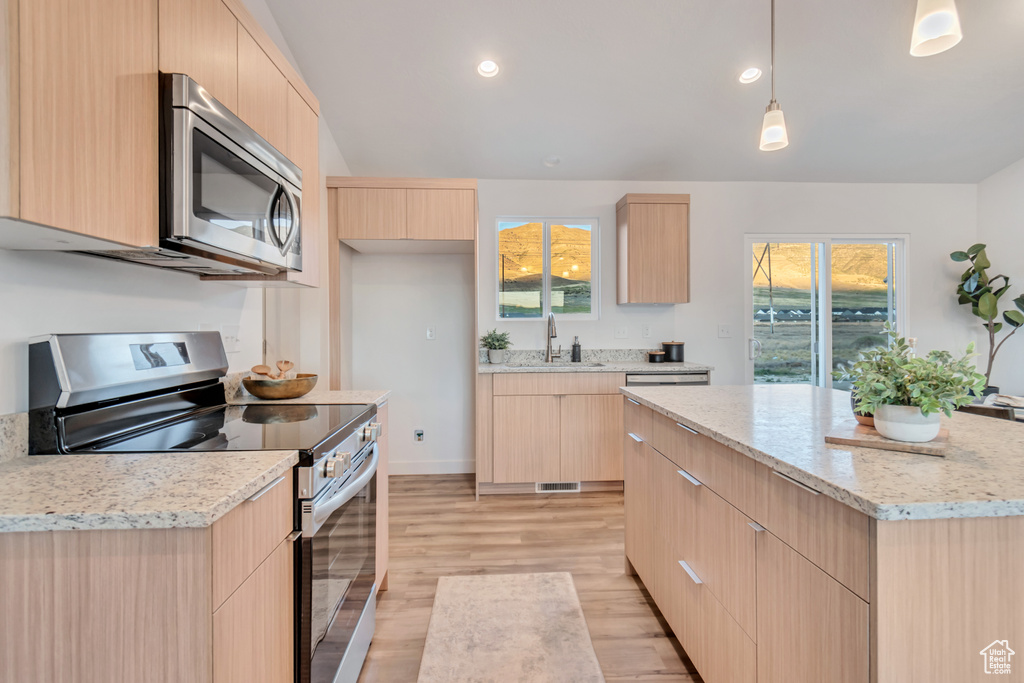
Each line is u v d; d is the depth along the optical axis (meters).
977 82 2.76
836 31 2.41
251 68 1.46
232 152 1.27
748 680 1.13
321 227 2.96
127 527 0.71
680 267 3.47
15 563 0.73
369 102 2.83
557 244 3.78
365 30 2.38
